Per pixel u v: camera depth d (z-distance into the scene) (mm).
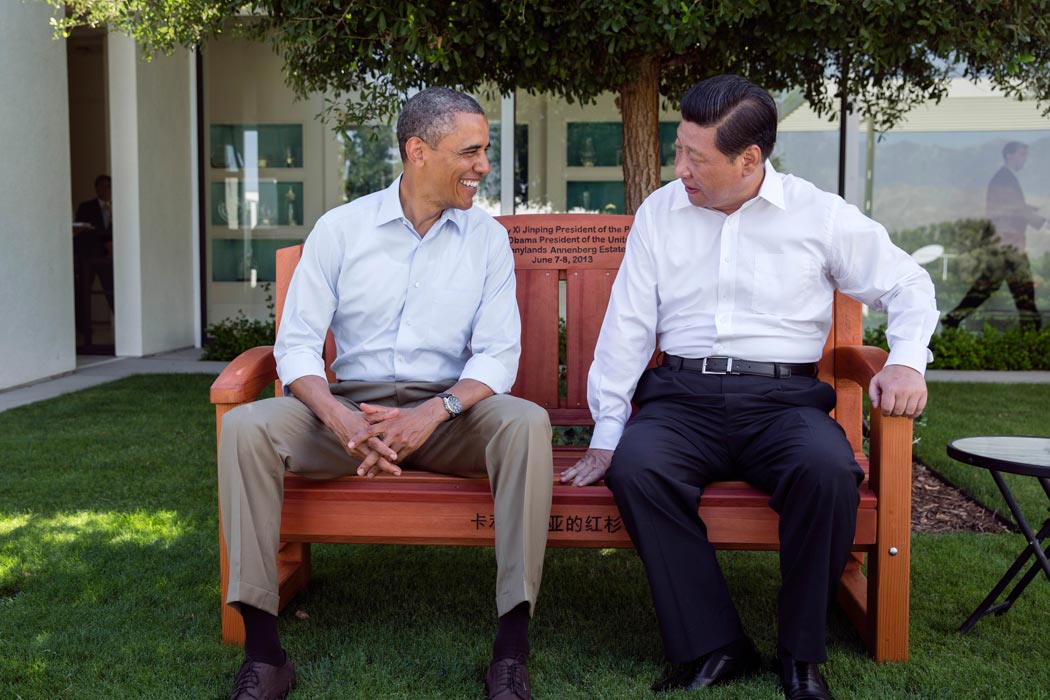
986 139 7320
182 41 3871
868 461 2340
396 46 3338
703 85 2066
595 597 2518
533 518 1935
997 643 2188
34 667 2043
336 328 2346
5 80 5746
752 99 2031
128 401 5391
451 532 2053
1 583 2564
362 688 1958
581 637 2246
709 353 2215
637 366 2264
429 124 2115
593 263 2602
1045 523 2201
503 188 7402
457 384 2125
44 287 6238
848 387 2393
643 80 3900
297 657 2119
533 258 2607
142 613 2357
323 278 2238
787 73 4102
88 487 3561
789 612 1933
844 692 1936
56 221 6383
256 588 1899
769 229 2176
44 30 6180
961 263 7465
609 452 2197
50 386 5988
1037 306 7469
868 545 2061
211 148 8125
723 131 2021
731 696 1917
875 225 2176
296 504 2066
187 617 2338
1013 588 2393
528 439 1929
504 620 1958
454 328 2268
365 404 2090
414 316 2254
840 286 2256
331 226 2246
